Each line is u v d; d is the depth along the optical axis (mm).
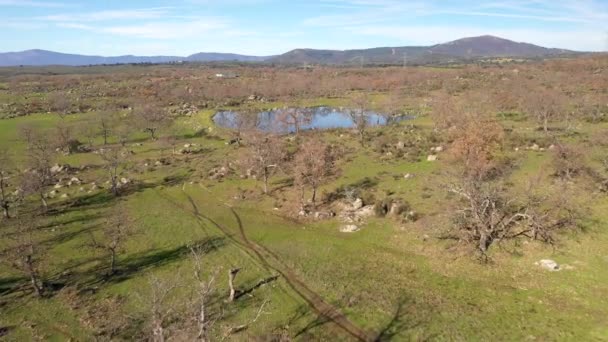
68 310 46188
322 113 175750
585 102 116812
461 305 42906
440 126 110625
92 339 41375
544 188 66250
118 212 71375
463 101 133625
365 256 54531
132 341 40688
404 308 43125
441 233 56781
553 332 37656
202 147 115312
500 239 53250
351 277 49812
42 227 67938
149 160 103812
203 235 63812
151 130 128375
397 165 87125
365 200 69125
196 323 39844
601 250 49500
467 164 68062
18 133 125188
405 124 131125
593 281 44344
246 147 106250
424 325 40219
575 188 65062
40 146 103875
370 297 45438
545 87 150000
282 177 84875
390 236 58875
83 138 128125
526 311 41094
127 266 55344
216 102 196375
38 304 47531
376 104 172750
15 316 45625
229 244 60500
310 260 54500
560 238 52469
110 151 110125
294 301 45844
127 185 87438
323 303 45219
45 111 166125
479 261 50312
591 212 57969
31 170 92188
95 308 46375
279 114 146375
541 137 95000
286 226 65250
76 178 90312
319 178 70688
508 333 38156
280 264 54188
